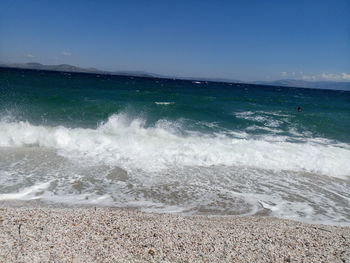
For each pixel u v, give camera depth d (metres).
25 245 4.08
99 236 4.56
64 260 3.77
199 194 7.18
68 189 6.87
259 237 5.00
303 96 59.59
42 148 9.84
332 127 18.58
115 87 40.50
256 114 21.94
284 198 7.36
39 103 17.91
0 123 11.90
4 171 7.61
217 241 4.71
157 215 5.79
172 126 15.06
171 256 4.11
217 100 31.11
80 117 15.30
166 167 8.95
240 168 9.41
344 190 8.22
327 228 5.75
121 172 8.23
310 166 10.04
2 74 51.28
